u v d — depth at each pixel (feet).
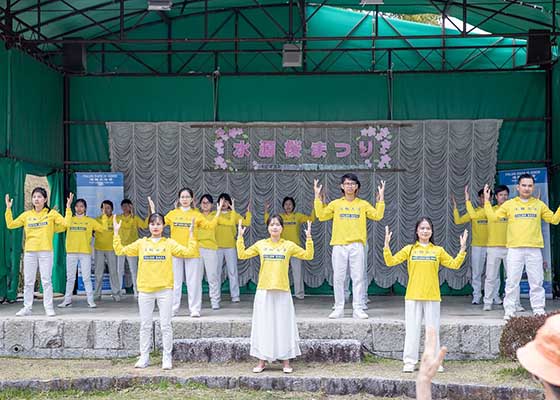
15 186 33.32
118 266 35.09
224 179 38.47
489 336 24.48
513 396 19.81
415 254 22.36
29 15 35.81
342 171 38.06
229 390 21.47
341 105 39.60
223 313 29.01
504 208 26.71
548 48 36.45
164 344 23.16
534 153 38.70
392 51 40.09
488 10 35.58
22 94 34.27
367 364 23.79
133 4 36.42
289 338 22.47
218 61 40.63
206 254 30.58
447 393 20.39
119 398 20.51
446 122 37.73
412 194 37.83
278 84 39.83
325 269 37.70
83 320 25.80
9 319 26.05
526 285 34.91
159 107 40.11
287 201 36.04
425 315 22.38
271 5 40.24
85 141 40.16
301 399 20.45
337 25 40.19
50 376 22.25
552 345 5.39
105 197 37.60
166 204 38.68
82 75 40.09
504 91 38.99
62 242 39.52
